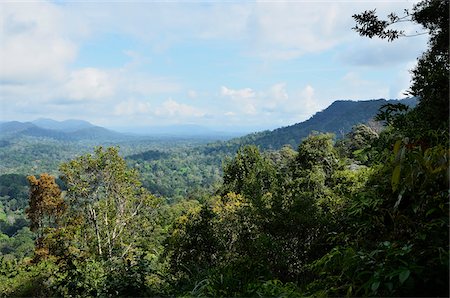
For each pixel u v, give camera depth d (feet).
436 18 18.58
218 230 23.50
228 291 9.20
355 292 6.17
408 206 7.62
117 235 60.75
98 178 62.59
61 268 25.50
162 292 14.21
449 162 6.68
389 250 6.19
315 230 17.49
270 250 16.98
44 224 65.98
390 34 19.77
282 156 117.60
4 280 25.94
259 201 21.48
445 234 6.31
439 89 15.60
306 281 15.11
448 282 5.66
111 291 14.87
